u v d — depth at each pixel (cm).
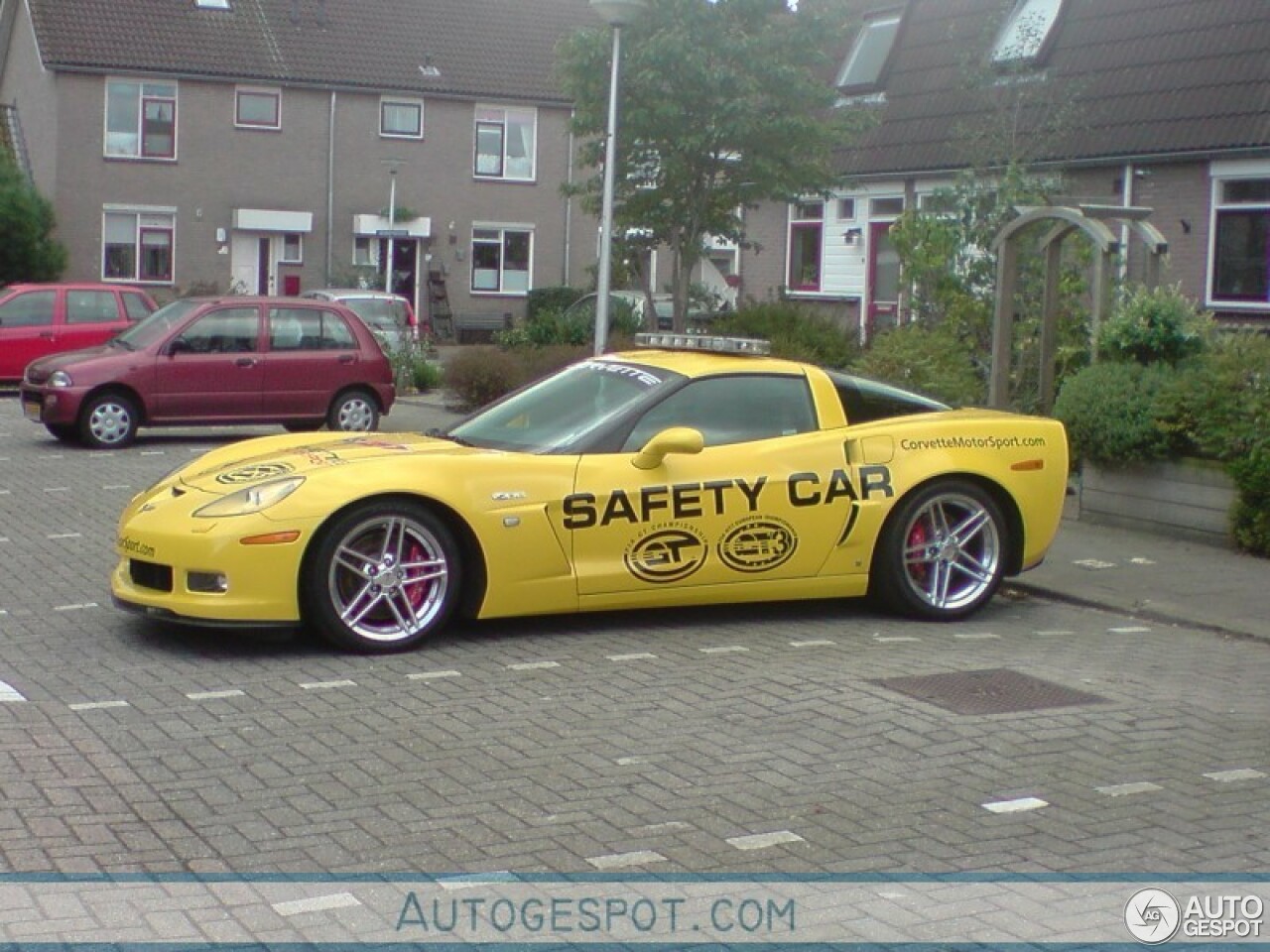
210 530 777
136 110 3866
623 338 1995
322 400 1794
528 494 825
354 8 4178
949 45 2488
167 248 3938
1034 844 555
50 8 3856
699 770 628
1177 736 691
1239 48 2034
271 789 593
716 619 912
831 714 711
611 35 1953
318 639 834
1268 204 1955
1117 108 2131
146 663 777
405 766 625
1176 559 1129
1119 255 1605
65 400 1683
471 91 4122
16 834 540
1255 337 1258
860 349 2047
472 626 872
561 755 643
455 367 2106
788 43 2023
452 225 4178
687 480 857
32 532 1162
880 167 2466
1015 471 942
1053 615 966
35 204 3512
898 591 914
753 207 2153
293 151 4006
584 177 4294
